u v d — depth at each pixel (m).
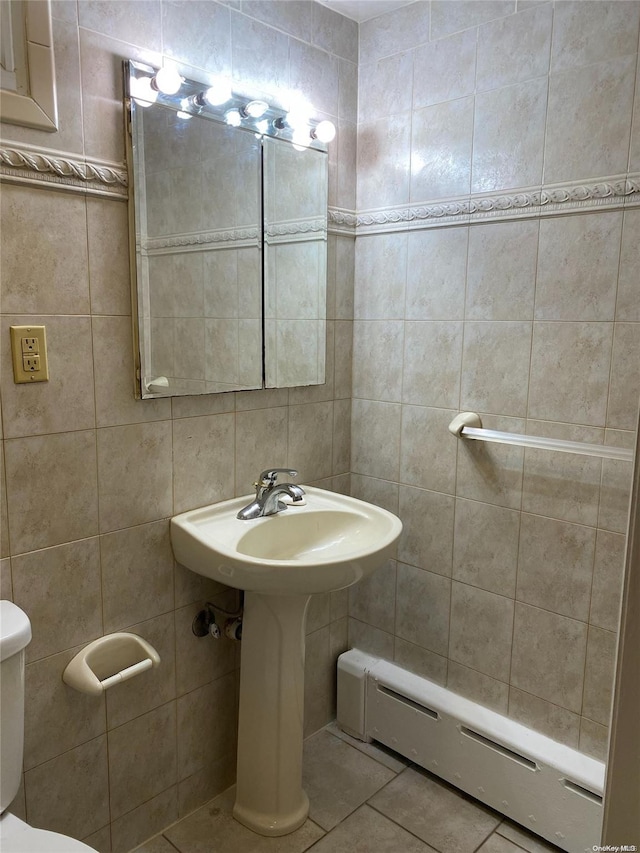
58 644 1.43
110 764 1.58
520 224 1.64
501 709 1.83
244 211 1.67
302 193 1.82
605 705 1.62
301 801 1.77
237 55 1.61
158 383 1.53
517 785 1.71
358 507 1.78
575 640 1.66
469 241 1.75
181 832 1.71
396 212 1.91
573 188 1.54
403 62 1.84
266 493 1.71
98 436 1.45
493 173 1.68
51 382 1.35
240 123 1.62
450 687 1.95
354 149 1.98
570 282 1.57
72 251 1.35
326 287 1.95
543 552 1.69
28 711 1.40
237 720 1.87
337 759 2.01
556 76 1.53
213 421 1.69
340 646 2.19
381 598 2.10
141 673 1.57
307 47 1.79
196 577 1.70
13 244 1.26
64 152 1.31
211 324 1.63
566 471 1.62
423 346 1.89
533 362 1.66
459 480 1.86
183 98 1.49
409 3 1.80
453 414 1.85
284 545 1.73
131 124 1.39
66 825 1.51
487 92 1.66
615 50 1.44
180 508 1.64
